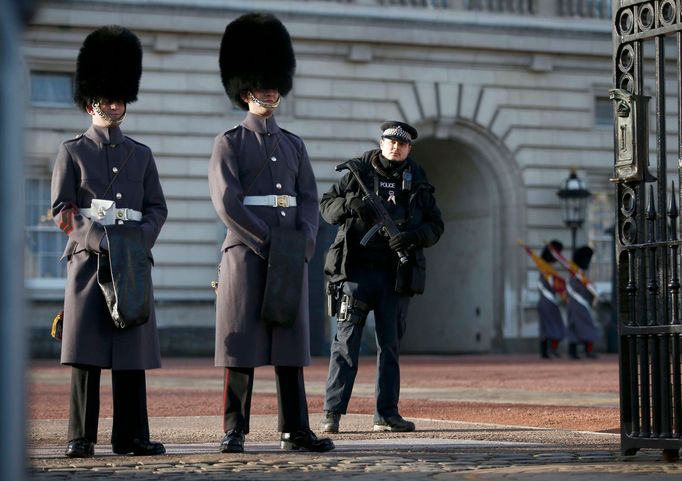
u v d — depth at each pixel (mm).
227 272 17016
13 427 6457
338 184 21016
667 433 15367
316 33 62844
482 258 67938
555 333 59938
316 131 63531
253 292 16891
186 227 61188
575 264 59938
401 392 32500
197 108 61344
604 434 19688
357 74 64062
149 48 60938
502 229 66812
